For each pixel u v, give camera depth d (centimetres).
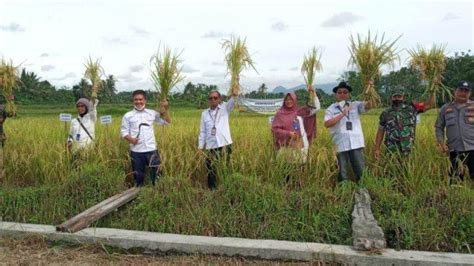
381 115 450
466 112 425
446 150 432
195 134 557
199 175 489
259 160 454
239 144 497
